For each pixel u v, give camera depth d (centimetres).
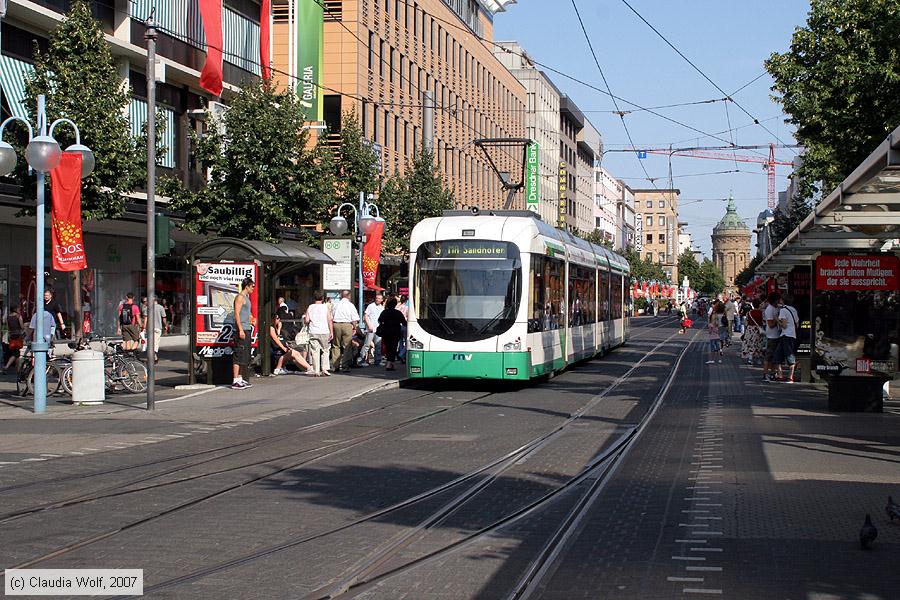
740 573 736
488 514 977
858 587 696
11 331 2805
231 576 738
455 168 7250
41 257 1864
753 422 1656
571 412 1869
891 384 2447
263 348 2589
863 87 2527
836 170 2745
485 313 2259
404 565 779
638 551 810
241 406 1945
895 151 1145
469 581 731
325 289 2945
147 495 1062
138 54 3275
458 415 1828
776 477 1138
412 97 6153
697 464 1241
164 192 3019
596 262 3362
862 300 2016
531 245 2314
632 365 3244
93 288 3519
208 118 3034
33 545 833
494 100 8562
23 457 1322
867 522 807
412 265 2328
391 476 1187
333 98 5056
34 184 2467
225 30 3891
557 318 2602
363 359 3064
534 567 768
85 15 2458
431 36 6606
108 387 2177
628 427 1634
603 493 1066
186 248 4178
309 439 1509
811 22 2678
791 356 2456
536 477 1184
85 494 1064
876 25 2538
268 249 2383
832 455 1302
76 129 1923
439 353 2267
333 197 3158
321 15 4169
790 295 2514
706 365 3244
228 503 1023
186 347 4031
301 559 792
